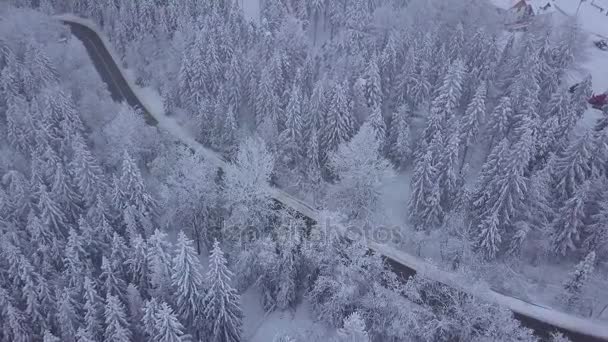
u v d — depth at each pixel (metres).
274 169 69.81
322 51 96.44
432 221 62.50
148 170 71.88
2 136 73.50
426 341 48.94
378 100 73.81
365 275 53.06
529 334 48.31
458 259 57.38
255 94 77.50
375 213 66.06
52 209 55.16
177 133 84.81
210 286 46.78
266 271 54.91
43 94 74.75
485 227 57.28
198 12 101.00
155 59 95.56
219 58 85.69
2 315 47.94
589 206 57.22
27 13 96.69
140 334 47.66
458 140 59.72
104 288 49.78
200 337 49.19
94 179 58.16
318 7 100.69
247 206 58.25
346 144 67.56
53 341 42.25
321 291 52.34
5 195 56.88
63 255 53.78
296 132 69.88
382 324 50.28
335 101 67.19
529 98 66.19
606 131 59.50
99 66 102.50
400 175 73.81
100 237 55.03
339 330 45.06
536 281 59.38
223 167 75.94
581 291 53.97
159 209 61.28
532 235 59.38
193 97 82.81
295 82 75.44
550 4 105.12
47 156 61.81
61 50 91.50
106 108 77.75
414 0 94.69
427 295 51.84
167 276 48.06
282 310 57.44
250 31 92.69
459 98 70.12
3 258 50.56
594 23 105.12
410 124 73.25
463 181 62.62
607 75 87.62
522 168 55.59
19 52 89.44
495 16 93.00
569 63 79.12
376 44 88.75
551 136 62.84
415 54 77.12
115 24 101.75
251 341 55.47
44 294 48.19
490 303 49.12
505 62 79.25
